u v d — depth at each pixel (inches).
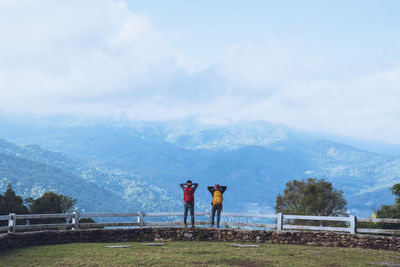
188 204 788.0
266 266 494.6
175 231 774.5
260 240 738.8
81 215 745.6
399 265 506.9
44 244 682.8
